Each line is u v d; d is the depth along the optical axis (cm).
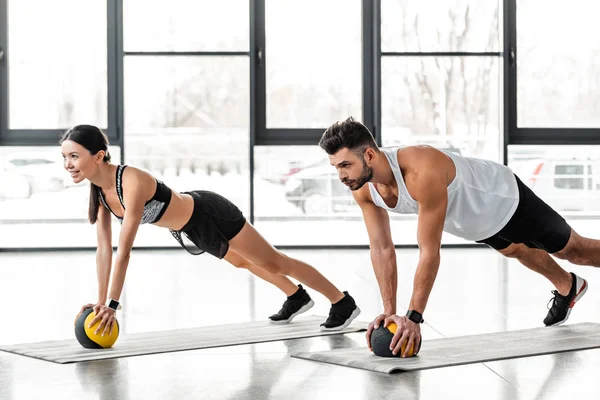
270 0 872
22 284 600
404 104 880
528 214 354
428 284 316
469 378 288
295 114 880
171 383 288
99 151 351
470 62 880
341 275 642
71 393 274
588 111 882
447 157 332
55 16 864
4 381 293
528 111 880
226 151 882
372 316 446
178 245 873
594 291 530
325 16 876
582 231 888
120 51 866
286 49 875
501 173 352
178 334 390
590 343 348
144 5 869
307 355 331
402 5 875
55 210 877
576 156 884
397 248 880
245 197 885
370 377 292
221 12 873
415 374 295
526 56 876
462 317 439
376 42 870
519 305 480
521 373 296
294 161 882
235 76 878
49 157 873
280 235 889
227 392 274
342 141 305
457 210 339
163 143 878
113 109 870
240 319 442
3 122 867
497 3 877
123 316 455
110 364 321
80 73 867
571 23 876
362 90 880
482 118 883
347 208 889
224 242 391
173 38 872
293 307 424
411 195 314
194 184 883
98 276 368
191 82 877
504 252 386
